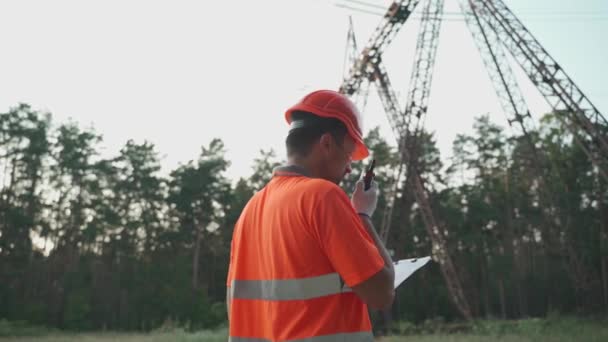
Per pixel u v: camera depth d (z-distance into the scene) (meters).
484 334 33.44
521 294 59.41
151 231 61.38
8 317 49.72
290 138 1.65
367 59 36.84
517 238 63.62
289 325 1.35
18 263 52.84
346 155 1.66
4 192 55.03
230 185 61.81
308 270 1.36
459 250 60.75
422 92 38.34
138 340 31.00
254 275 1.56
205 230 61.84
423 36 38.44
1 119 55.75
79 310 50.38
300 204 1.39
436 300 57.62
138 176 60.62
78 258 56.72
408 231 55.53
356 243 1.32
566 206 49.19
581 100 33.62
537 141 53.47
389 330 37.59
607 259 50.47
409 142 38.97
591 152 34.81
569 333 30.84
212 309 53.28
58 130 59.25
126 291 53.38
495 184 65.88
